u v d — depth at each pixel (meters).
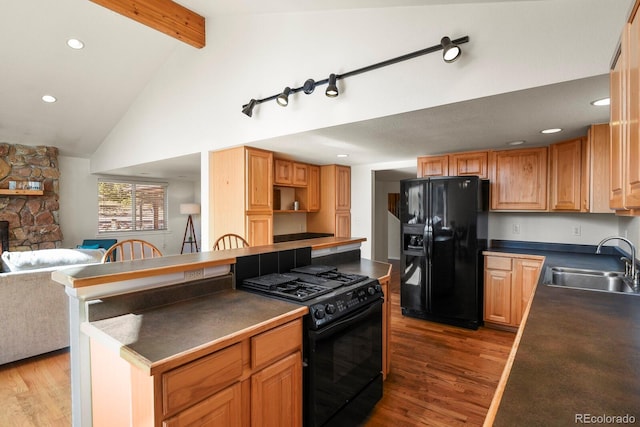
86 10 3.37
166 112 4.35
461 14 1.98
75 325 1.36
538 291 1.87
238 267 1.92
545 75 1.74
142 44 3.96
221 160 3.79
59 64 3.91
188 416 1.07
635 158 1.00
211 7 3.38
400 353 2.94
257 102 3.13
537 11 1.76
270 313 1.46
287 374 1.46
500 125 2.60
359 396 1.94
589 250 3.45
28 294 2.82
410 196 3.76
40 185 5.27
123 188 6.79
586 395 0.79
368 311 1.94
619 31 1.57
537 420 0.69
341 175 5.07
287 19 2.92
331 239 3.00
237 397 1.24
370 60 2.37
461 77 1.99
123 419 1.17
